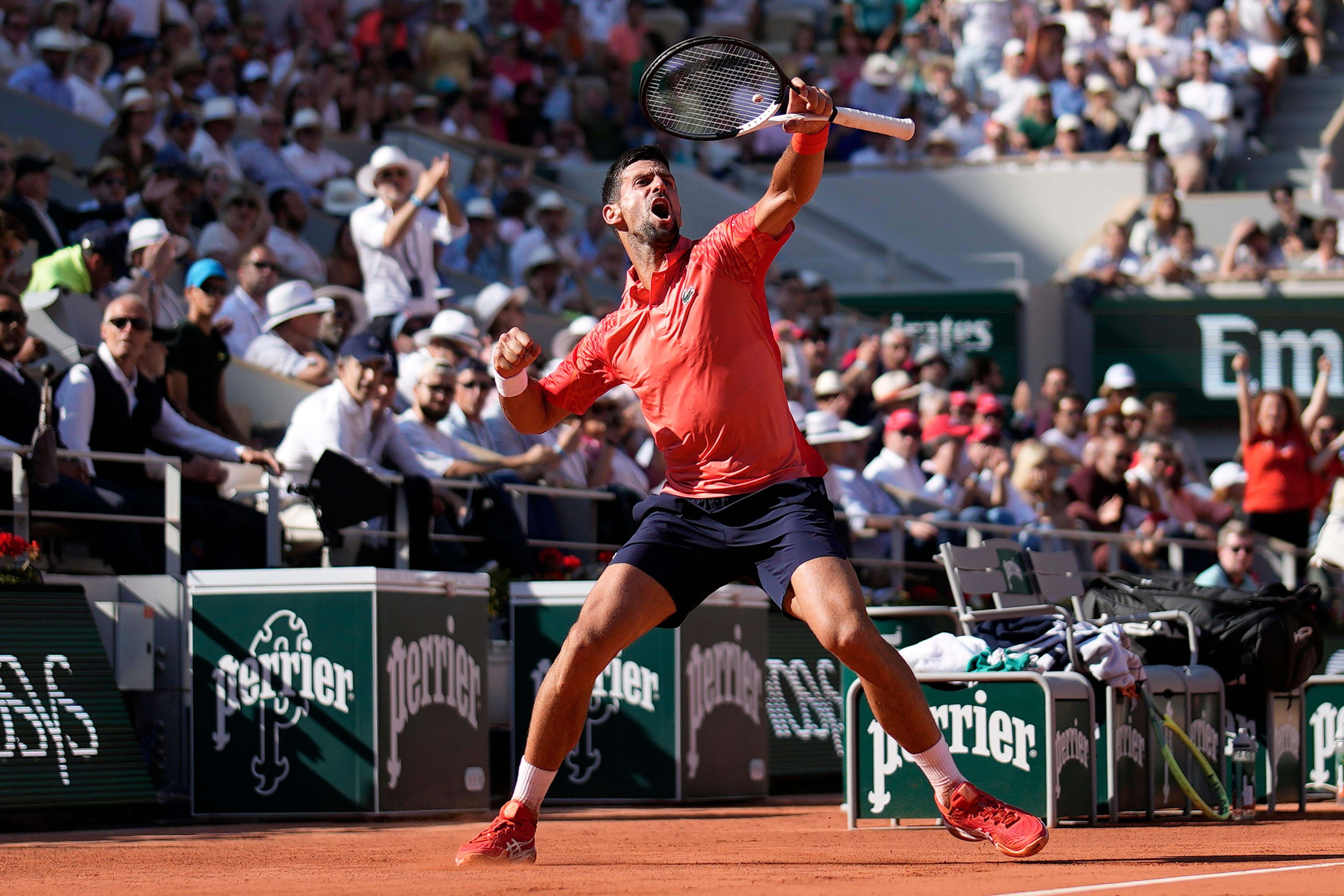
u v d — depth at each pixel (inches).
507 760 541.3
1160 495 880.9
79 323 620.4
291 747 443.2
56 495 476.7
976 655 427.5
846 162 1365.7
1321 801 549.0
